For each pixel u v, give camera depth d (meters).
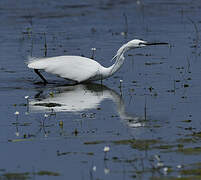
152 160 11.31
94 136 12.77
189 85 17.17
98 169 10.97
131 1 33.84
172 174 10.58
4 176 10.67
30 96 16.42
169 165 11.02
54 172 10.84
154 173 10.68
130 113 14.54
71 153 11.80
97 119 14.05
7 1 33.31
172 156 11.45
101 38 24.39
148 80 17.95
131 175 10.65
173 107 14.98
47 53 21.50
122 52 17.89
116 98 16.09
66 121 13.89
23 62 20.34
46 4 32.88
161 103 15.39
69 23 28.00
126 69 19.47
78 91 17.09
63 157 11.61
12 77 18.62
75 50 22.02
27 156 11.69
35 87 17.62
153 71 19.02
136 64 20.03
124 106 15.22
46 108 15.09
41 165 11.22
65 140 12.56
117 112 14.64
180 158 11.34
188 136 12.62
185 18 28.70
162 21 28.19
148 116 14.23
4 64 20.08
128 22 28.09
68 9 31.48
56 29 26.56
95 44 23.12
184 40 23.50
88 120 13.95
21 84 17.91
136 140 12.45
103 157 11.56
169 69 19.14
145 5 32.56
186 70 18.95
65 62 17.98
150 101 15.63
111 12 30.75
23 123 13.77
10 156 11.70
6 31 26.05
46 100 15.95
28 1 33.47
